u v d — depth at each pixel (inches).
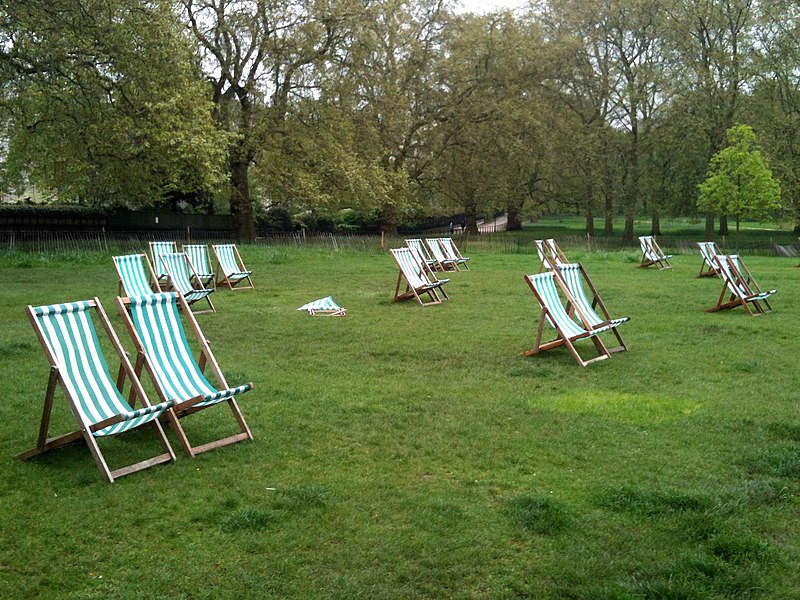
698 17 1515.7
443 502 190.9
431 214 1886.1
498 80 1487.5
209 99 1176.8
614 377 336.5
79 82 856.3
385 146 1416.1
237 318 508.7
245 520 178.5
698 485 203.9
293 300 607.8
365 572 156.5
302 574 155.9
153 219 1441.9
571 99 1745.8
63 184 1032.8
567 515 182.2
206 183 988.6
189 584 151.5
